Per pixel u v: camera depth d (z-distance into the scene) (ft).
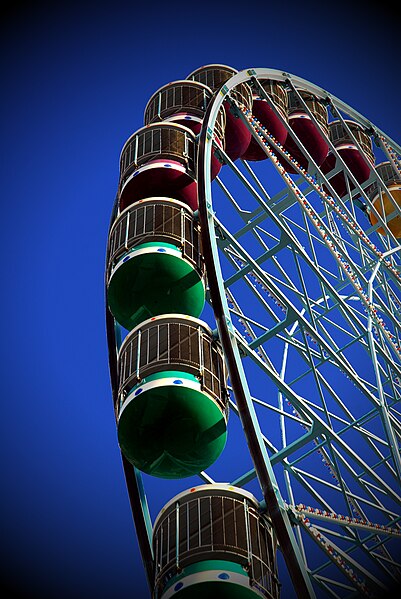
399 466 87.20
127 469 97.91
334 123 157.79
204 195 95.50
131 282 98.37
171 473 88.12
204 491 81.56
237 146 129.08
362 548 81.25
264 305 104.53
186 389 83.97
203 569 75.00
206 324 92.17
